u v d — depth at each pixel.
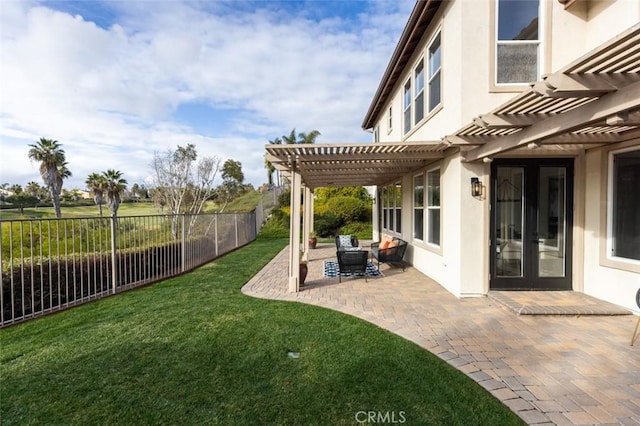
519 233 6.39
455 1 6.38
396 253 9.23
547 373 3.45
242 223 15.99
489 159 5.80
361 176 11.34
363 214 21.36
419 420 2.68
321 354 3.87
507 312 5.41
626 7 5.38
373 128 17.44
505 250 6.39
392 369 3.51
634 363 3.65
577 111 3.57
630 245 5.33
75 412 2.79
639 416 2.74
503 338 4.36
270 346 4.09
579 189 6.15
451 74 6.57
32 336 4.42
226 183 30.70
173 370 3.49
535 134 4.33
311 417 2.73
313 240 14.80
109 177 23.69
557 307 5.35
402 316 5.26
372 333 4.51
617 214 5.55
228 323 4.92
